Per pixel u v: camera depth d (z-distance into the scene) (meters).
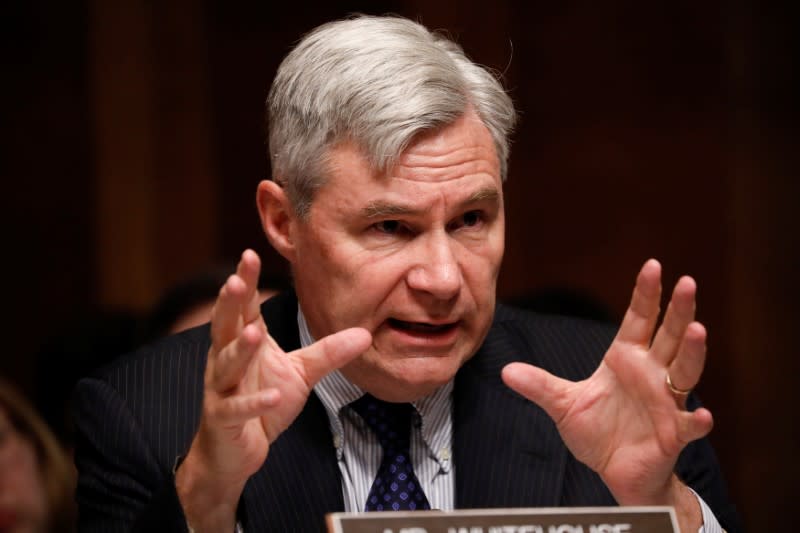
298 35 15.18
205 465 4.81
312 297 5.66
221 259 15.35
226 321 4.66
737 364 14.64
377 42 5.36
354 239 5.39
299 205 5.55
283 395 4.88
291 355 4.94
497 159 5.53
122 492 5.85
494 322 6.76
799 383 14.65
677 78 14.65
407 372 5.45
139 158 15.38
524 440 6.04
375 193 5.26
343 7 15.08
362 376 5.58
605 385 5.10
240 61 15.30
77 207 15.41
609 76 14.70
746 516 14.58
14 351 15.27
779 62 14.56
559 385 5.12
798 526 14.57
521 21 14.70
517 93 14.70
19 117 15.29
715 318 14.67
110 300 15.41
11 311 15.29
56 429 10.16
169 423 6.04
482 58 14.59
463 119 5.36
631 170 14.72
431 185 5.24
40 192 15.32
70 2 15.30
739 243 14.61
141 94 15.33
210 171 15.38
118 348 10.35
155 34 15.32
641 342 5.05
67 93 15.36
